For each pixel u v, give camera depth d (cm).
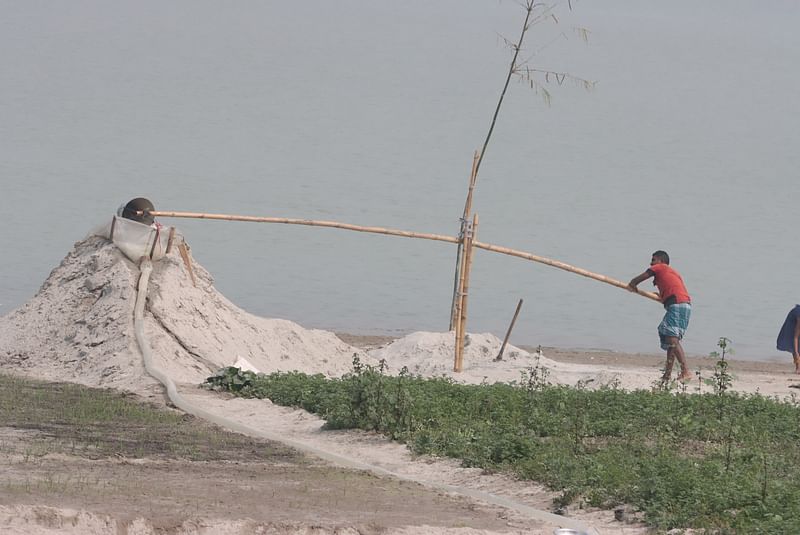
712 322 13012
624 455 5356
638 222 18438
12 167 19425
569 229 17550
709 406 6756
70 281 8456
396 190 19625
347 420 6103
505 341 9775
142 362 7488
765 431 6212
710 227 18475
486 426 6000
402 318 12256
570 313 13075
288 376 7281
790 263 16362
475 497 4744
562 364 10012
